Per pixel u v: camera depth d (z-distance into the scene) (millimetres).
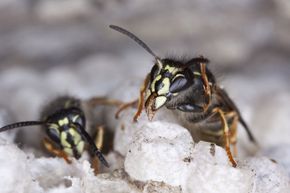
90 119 76
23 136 79
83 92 96
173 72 68
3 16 113
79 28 114
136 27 113
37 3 113
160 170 64
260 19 114
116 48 112
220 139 75
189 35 112
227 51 111
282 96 89
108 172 70
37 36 112
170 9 113
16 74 104
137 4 114
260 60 111
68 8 113
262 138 86
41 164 68
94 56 109
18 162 62
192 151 65
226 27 113
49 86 101
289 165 76
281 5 112
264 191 66
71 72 106
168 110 71
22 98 96
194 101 70
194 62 69
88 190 67
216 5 114
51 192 66
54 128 73
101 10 113
